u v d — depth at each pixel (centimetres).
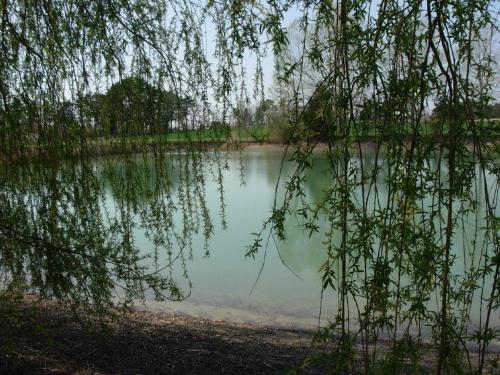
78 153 294
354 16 159
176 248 743
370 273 242
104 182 320
